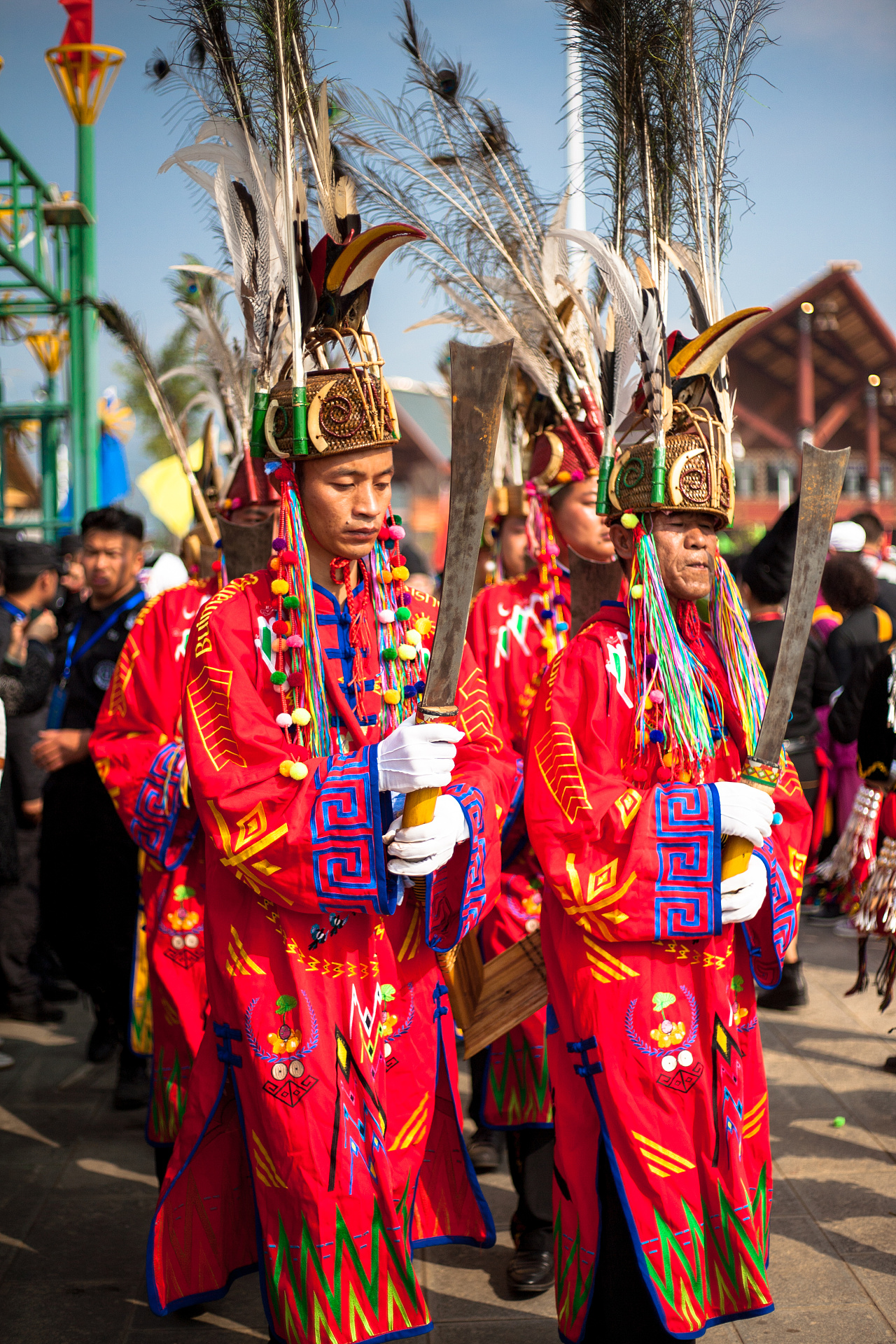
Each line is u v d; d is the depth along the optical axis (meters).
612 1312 2.04
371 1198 1.97
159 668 2.94
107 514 3.71
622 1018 2.03
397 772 1.90
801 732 5.04
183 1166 2.13
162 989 2.85
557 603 2.97
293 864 1.92
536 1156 2.71
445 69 2.85
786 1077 3.82
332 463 1.99
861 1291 2.63
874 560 6.77
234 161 2.13
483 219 2.90
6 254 6.40
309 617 2.03
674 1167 2.01
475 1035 2.39
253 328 2.09
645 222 2.28
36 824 4.62
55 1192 3.20
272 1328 2.00
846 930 5.50
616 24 2.24
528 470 3.15
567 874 2.03
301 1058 1.96
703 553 2.13
